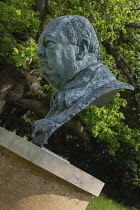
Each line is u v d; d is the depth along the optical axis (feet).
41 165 11.48
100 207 32.12
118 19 34.40
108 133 36.37
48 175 11.90
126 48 45.34
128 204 41.29
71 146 48.06
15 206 11.60
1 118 47.96
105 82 13.69
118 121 40.73
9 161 11.61
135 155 43.01
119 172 44.50
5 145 11.26
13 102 41.81
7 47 34.96
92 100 13.12
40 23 36.40
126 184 43.06
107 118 36.01
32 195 11.73
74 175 12.14
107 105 36.37
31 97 46.44
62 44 13.65
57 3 37.29
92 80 13.65
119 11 36.01
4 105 40.93
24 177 11.68
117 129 38.68
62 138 47.88
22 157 11.61
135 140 39.09
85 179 12.41
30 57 33.53
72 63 13.70
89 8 35.94
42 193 11.85
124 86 13.50
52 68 13.80
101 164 46.09
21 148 11.29
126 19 36.27
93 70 13.83
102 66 14.16
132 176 42.88
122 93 46.78
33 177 11.74
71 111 13.04
